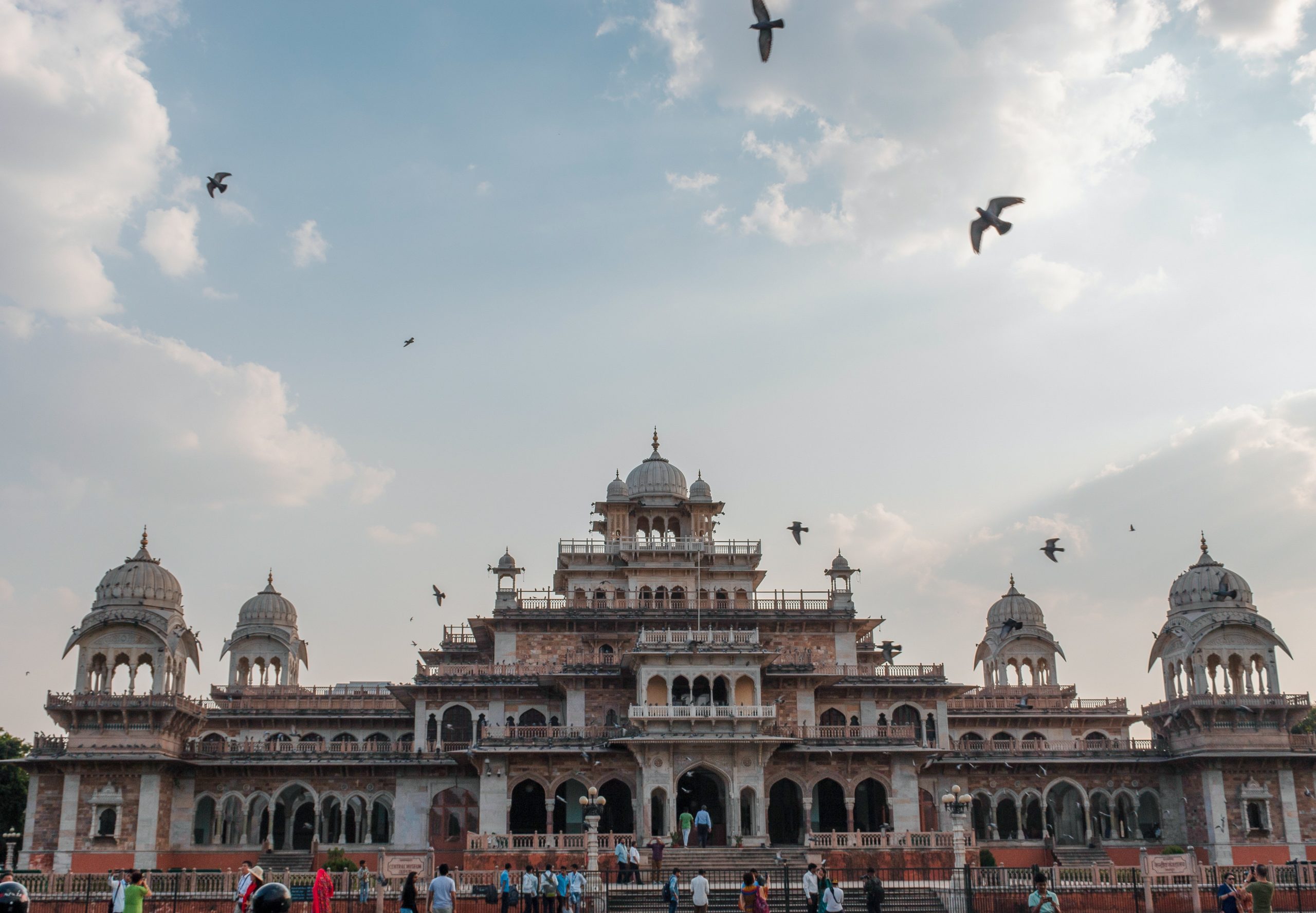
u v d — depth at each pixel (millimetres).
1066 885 55125
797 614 88500
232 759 82812
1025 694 102312
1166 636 90625
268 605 102812
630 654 79375
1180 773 88375
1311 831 83688
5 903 23672
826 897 46000
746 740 76500
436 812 83625
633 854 61781
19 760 76250
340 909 51031
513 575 91875
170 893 54906
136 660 80250
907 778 80375
